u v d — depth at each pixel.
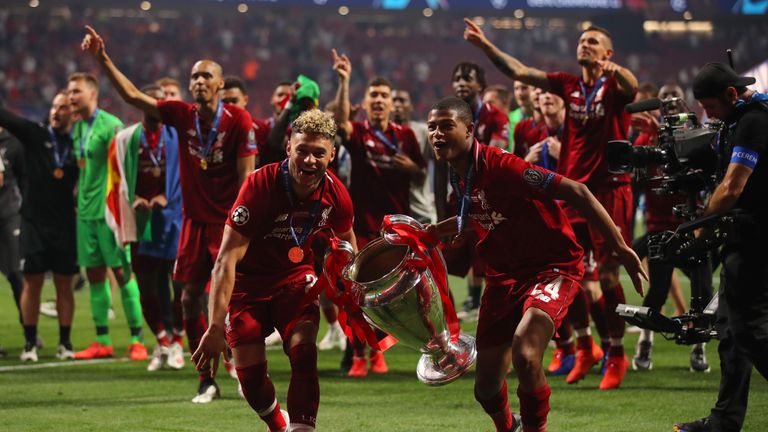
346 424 6.73
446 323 5.44
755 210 5.39
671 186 5.81
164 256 9.45
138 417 7.04
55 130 10.41
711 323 5.78
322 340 11.62
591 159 8.24
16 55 37.62
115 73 7.88
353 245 5.63
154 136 9.56
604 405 7.34
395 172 9.34
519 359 5.07
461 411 7.22
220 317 5.09
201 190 7.97
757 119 5.27
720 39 44.88
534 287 5.36
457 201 5.51
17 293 11.05
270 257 5.50
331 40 43.41
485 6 42.97
